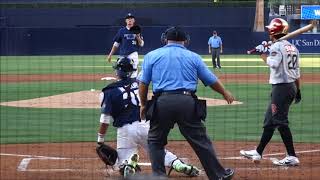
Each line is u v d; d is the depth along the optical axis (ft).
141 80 60.18
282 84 71.51
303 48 365.81
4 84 191.93
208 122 110.73
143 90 60.29
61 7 433.89
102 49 383.04
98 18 434.30
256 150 73.87
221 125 107.24
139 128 64.44
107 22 434.30
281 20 73.05
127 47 129.80
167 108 58.13
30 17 432.66
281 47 71.15
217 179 59.00
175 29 60.54
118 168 67.05
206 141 59.16
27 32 385.29
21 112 124.67
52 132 100.17
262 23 400.26
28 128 104.47
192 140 58.90
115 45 130.62
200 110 58.75
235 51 378.53
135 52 130.52
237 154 80.53
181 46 60.34
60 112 124.26
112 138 92.48
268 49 74.08
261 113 122.31
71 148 85.61
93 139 93.20
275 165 73.61
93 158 77.61
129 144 64.90
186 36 61.21
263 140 73.26
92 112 123.75
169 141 90.58
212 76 59.82
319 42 363.76
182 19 437.58
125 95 64.54
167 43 61.00
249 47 376.89
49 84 191.11
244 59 346.13
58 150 83.82
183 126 58.75
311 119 114.32
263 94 158.10
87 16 434.71
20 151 83.15
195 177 67.15
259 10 401.29
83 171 69.72
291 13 392.88
